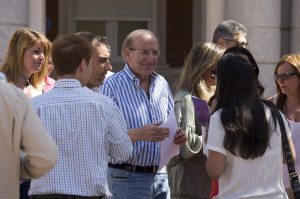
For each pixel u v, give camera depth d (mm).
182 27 20625
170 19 20625
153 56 6559
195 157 6891
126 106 6410
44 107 4914
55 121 4879
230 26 8680
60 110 4906
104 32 20562
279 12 13797
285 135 5109
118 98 6410
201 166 6891
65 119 4895
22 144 4465
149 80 6785
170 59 20641
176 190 7023
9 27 12391
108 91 6422
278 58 13859
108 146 5090
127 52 6629
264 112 5059
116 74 6637
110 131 5062
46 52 7199
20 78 7027
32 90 7238
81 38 5156
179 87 7082
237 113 4949
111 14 20500
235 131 4887
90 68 5203
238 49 6125
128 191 6332
